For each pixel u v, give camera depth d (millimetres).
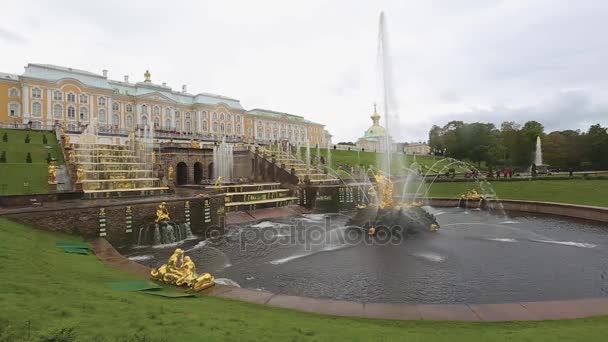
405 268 17641
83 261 15508
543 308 10352
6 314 6816
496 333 8211
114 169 39781
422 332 8336
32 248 14945
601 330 8297
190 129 112875
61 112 86500
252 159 53906
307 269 17922
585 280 15453
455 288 14703
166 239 24703
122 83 102562
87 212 22469
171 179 36781
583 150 79500
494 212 36469
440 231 27031
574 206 30297
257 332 7598
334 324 8883
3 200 24984
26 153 39469
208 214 28688
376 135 123375
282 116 142250
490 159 93000
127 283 12180
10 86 83250
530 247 21391
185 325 7547
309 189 43938
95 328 6805
